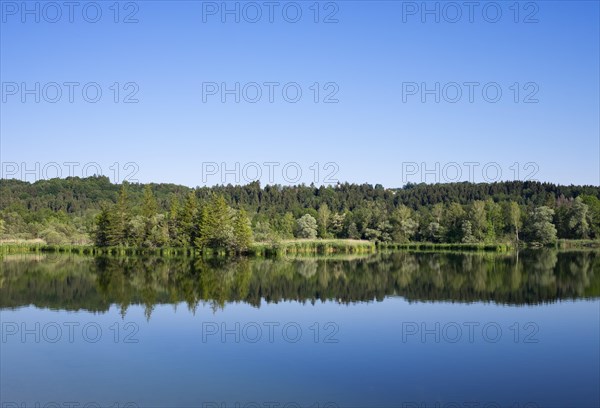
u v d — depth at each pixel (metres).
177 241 84.44
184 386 16.70
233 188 181.25
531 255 75.81
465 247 95.19
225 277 46.22
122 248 83.19
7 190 167.62
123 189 89.94
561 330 24.20
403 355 20.22
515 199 147.00
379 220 110.25
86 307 30.55
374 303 31.89
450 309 29.67
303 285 40.34
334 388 16.48
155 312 29.00
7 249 85.06
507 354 20.33
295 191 178.25
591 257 70.06
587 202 108.44
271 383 16.95
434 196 162.62
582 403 15.21
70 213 147.88
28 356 20.28
